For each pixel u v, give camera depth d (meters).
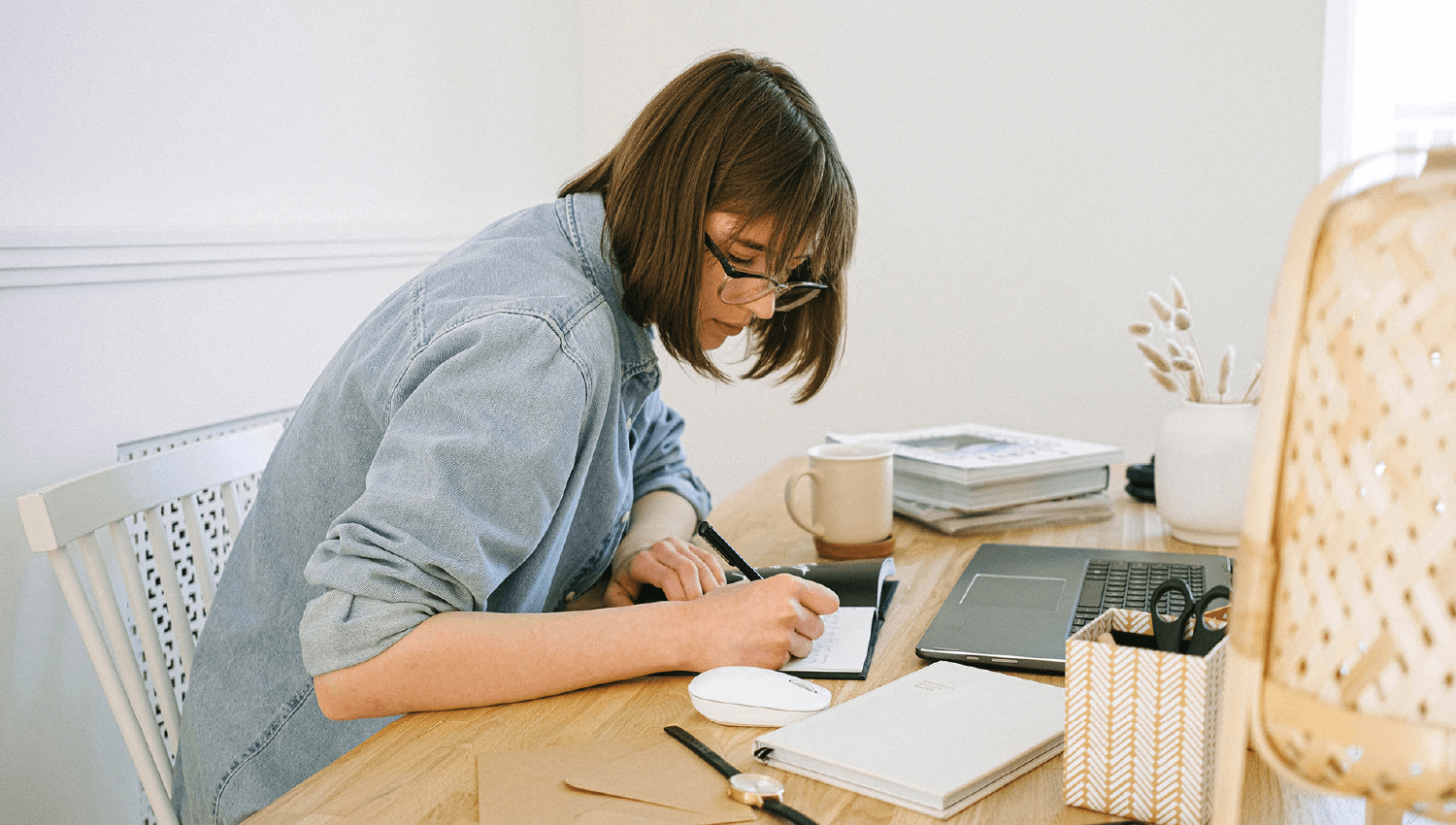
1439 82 2.29
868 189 2.64
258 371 1.73
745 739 0.69
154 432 1.51
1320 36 2.31
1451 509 0.35
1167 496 1.17
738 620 0.80
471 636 0.75
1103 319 2.54
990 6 2.51
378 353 0.89
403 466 0.77
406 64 2.17
